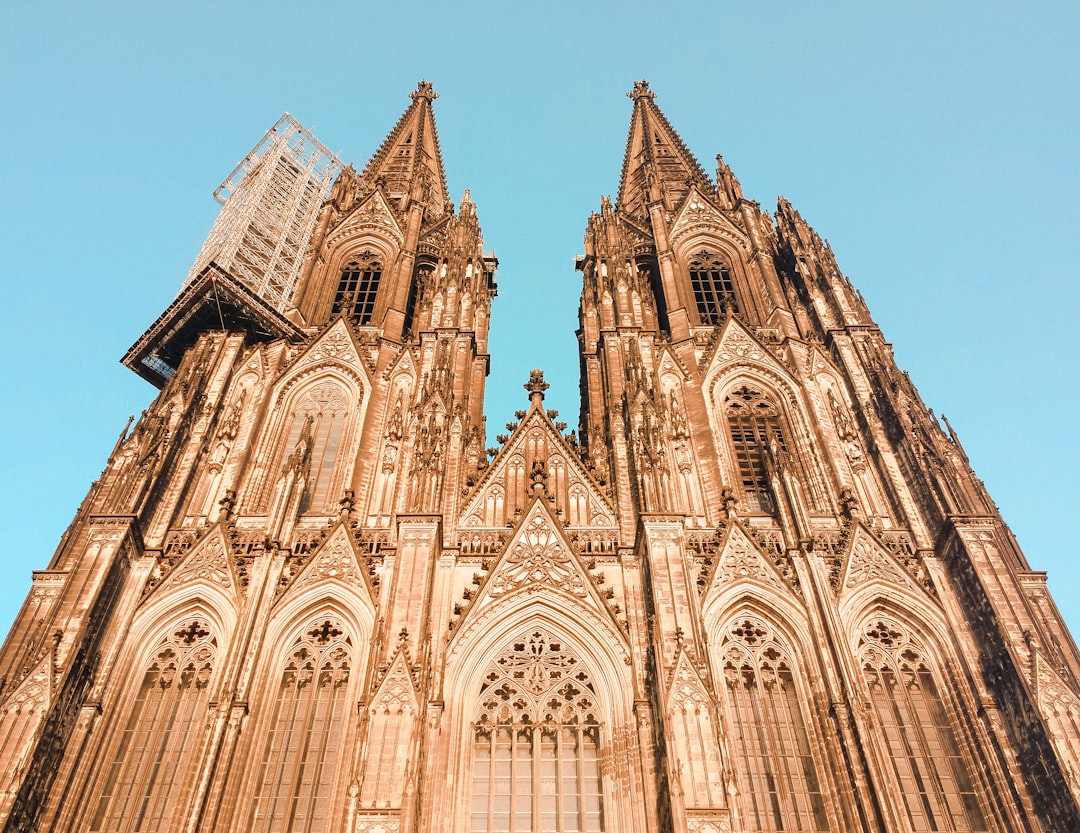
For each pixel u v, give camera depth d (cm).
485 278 9362
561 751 5297
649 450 6400
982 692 5412
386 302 8912
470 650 5644
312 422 7400
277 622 5819
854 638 5772
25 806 4772
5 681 5559
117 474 6500
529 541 6184
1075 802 4712
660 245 9319
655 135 12425
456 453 6856
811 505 6750
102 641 5619
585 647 5684
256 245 10094
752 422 7444
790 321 8238
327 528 6262
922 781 5209
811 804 5134
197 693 5588
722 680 5631
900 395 7075
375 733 4853
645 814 4897
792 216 9581
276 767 5269
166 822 5059
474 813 5078
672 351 7825
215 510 6606
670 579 5569
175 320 8356
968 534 5938
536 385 7519
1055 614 6184
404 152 12556
